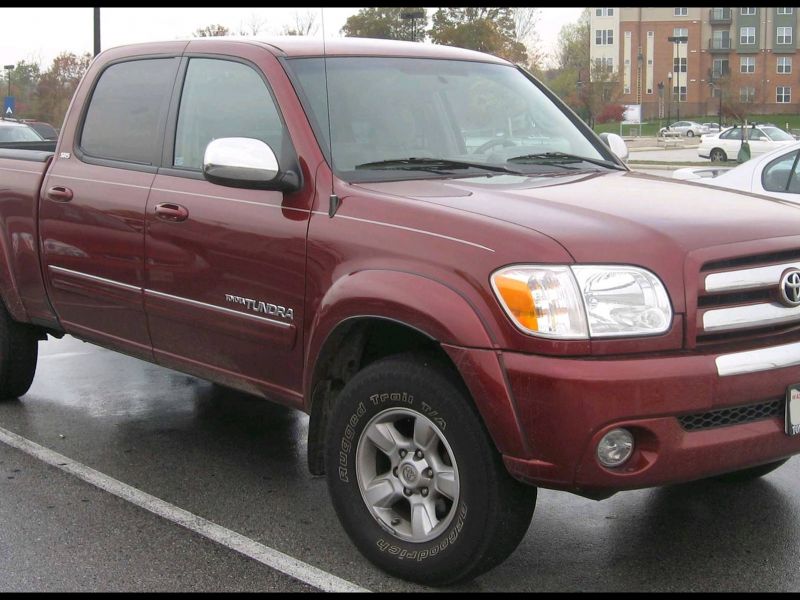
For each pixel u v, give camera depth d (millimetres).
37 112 42531
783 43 90438
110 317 4863
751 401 3227
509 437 3150
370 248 3570
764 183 7730
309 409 3887
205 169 3977
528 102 4852
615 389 3043
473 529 3299
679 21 91438
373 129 4164
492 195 3693
